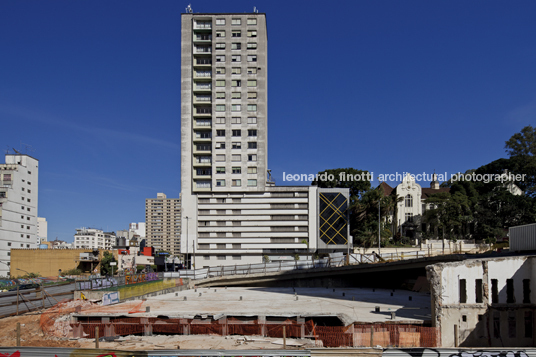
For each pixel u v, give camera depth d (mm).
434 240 64188
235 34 72438
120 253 90500
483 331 21047
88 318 25297
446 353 13875
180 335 22906
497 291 21516
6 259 85125
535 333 21000
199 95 72812
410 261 41781
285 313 25406
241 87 71688
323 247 68438
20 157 93312
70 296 32562
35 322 24750
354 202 68500
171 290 39625
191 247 69500
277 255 69250
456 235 67750
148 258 101812
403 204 75000
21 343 21297
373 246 63125
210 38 73750
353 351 13727
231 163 70875
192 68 72125
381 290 43094
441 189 83500
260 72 71688
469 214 66625
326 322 25156
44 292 30062
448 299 21219
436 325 20938
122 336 23250
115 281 34531
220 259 69562
